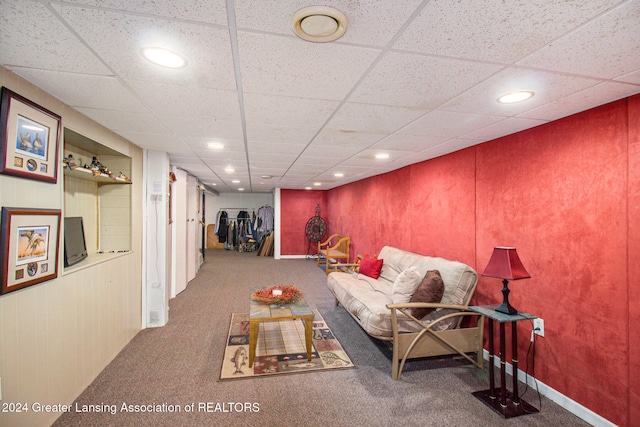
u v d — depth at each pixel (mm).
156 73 1462
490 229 2717
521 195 2406
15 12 992
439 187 3475
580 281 1967
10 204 1497
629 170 1708
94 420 1881
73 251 2258
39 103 1679
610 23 1028
